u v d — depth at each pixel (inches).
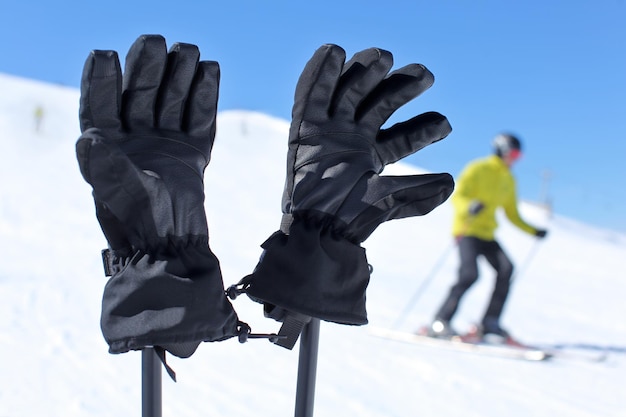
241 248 375.2
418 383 152.5
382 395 138.4
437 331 220.1
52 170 603.8
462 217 231.1
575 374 186.7
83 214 416.8
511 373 178.7
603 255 699.4
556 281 466.9
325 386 139.9
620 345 243.9
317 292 47.4
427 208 51.4
